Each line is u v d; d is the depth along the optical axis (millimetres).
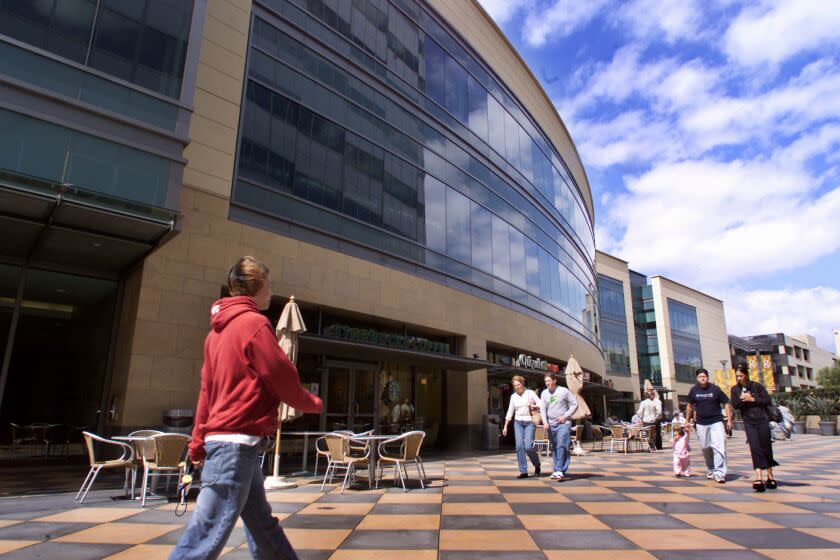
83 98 8375
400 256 15461
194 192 10727
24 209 7867
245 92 12117
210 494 2008
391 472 9781
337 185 13984
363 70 15594
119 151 8578
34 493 6801
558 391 8734
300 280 12469
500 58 23641
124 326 10102
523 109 25188
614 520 5223
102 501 6316
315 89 13969
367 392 14172
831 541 4348
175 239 10250
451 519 5301
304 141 13328
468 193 19438
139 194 8633
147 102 9047
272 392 2162
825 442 20938
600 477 8820
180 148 9305
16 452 9438
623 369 46219
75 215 8141
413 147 17078
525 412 9039
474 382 17203
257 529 2232
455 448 16531
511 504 6160
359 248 14234
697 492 7059
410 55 17828
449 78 19703
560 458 8484
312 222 13055
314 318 13180
